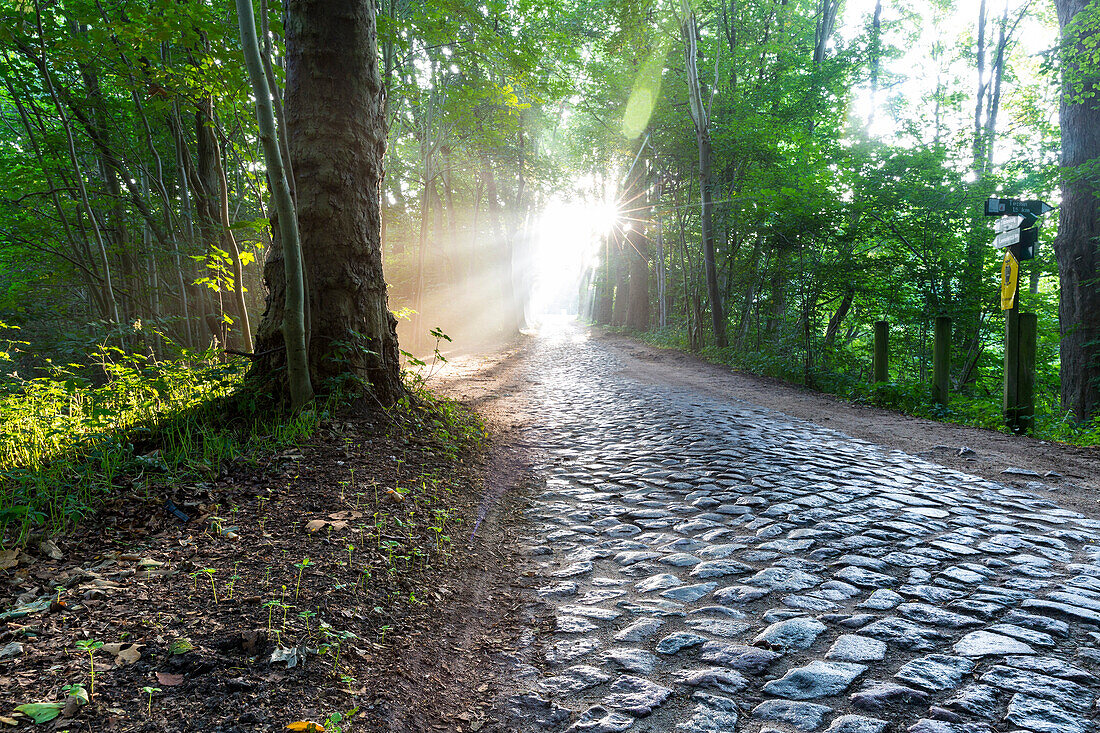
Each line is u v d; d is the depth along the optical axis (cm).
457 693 279
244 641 268
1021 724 236
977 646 295
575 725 251
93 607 288
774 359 1628
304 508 434
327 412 609
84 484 425
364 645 290
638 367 1820
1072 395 1256
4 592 296
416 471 566
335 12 659
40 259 1265
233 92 773
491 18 1097
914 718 242
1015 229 866
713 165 2253
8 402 605
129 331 928
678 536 471
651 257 3875
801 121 2281
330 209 656
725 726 244
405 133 2147
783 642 307
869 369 1711
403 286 2739
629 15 1894
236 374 667
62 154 1210
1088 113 1234
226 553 357
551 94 1366
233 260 914
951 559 405
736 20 2341
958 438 816
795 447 756
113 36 888
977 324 1623
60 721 210
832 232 1547
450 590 377
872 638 306
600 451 771
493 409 1076
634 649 310
